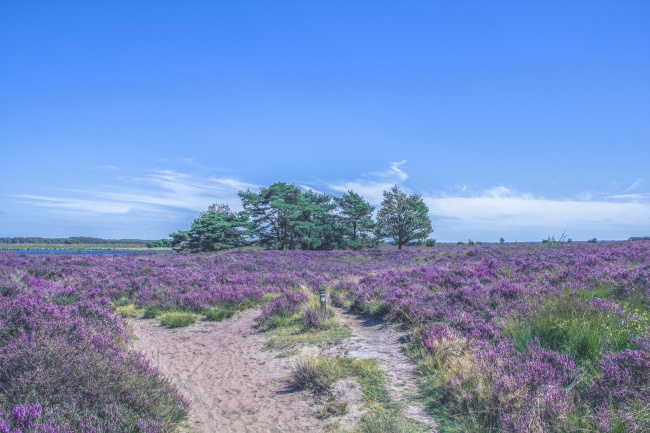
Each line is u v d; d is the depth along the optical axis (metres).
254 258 28.05
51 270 17.70
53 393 4.59
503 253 24.39
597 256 16.20
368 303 11.62
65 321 6.93
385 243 61.62
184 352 8.97
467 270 13.55
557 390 4.54
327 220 55.47
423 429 4.78
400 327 9.38
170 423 5.06
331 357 7.77
